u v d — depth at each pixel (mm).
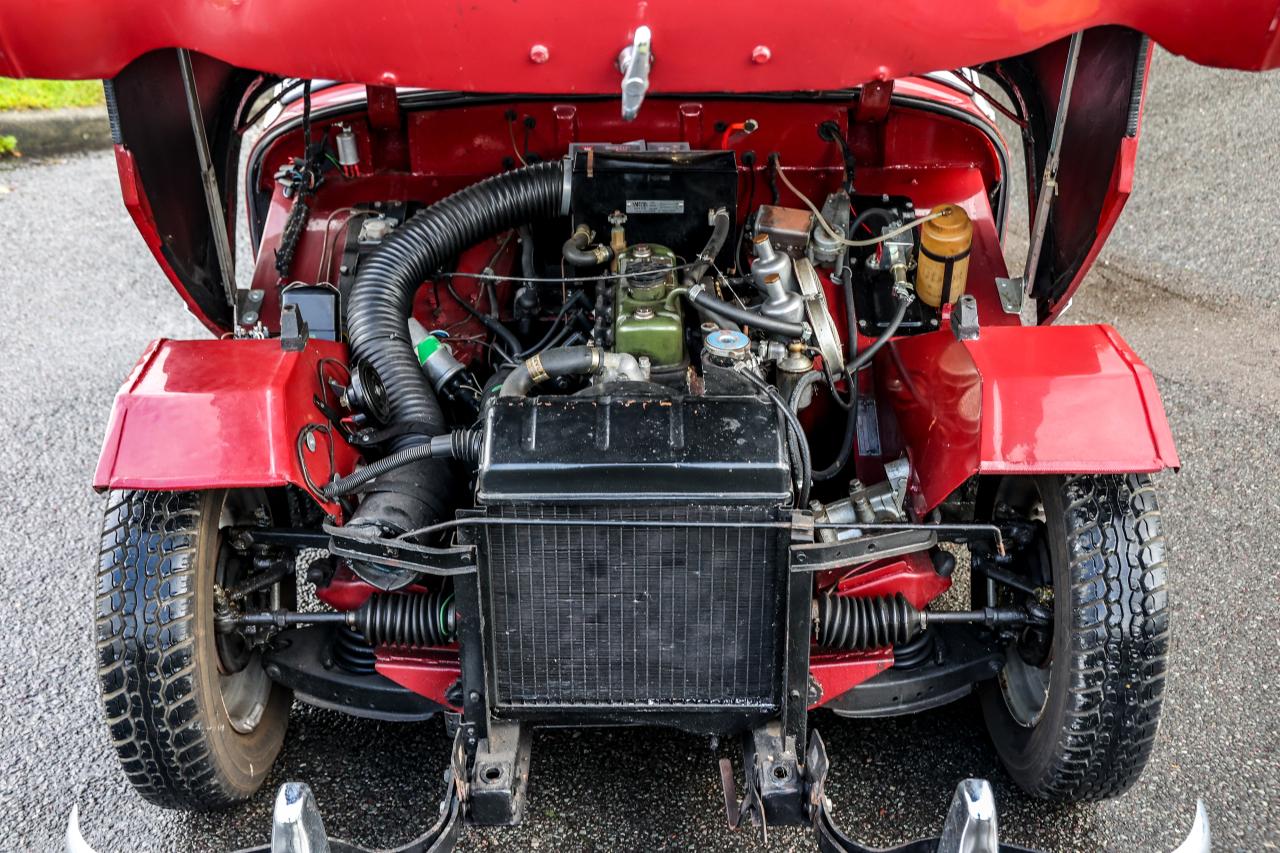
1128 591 2738
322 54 2445
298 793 2205
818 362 3088
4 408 5230
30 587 4195
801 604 2588
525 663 2719
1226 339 5570
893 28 2416
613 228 3244
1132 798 3264
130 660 2748
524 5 2355
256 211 4055
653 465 2463
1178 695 3629
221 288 3516
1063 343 2756
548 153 3881
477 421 2936
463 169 3920
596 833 3176
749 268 3447
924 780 3342
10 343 5766
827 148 3869
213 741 2926
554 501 2473
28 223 7066
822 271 3488
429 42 2422
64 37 2328
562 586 2613
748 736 2771
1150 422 2619
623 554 2566
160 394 2656
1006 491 3252
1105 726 2818
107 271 6512
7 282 6359
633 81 2348
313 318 3373
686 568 2582
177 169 3104
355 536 2590
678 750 3439
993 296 3600
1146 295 5980
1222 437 4867
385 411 3141
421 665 3059
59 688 3744
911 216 3701
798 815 2584
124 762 2877
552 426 2553
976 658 3195
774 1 2361
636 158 3256
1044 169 3361
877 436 3314
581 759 3414
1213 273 6172
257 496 3201
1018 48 2479
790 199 3900
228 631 3004
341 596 3047
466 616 2625
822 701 3064
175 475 2588
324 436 2881
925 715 3588
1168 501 4523
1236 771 3350
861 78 2506
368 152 3928
